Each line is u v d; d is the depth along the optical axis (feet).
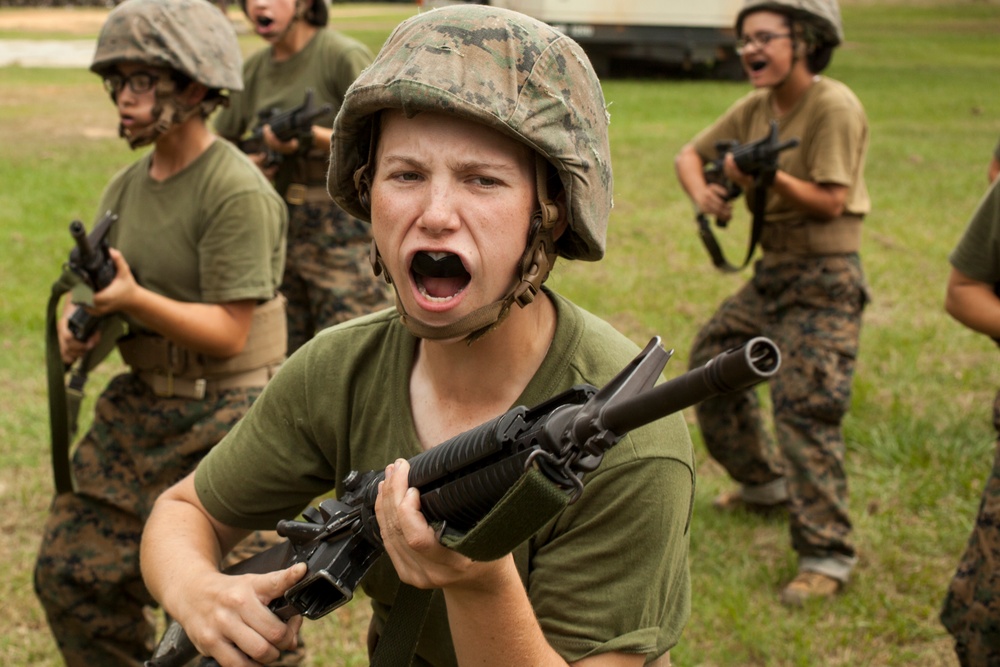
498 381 5.24
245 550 9.70
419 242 4.64
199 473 6.22
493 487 4.12
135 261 10.13
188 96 10.02
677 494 5.01
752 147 13.15
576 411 4.02
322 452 5.86
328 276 15.38
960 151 43.75
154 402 10.11
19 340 20.90
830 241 13.39
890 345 21.30
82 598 9.91
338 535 4.98
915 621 12.51
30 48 79.15
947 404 18.43
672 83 66.13
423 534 4.22
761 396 19.04
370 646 6.16
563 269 26.32
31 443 16.56
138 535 10.03
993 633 8.97
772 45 13.38
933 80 67.31
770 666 11.64
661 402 3.62
